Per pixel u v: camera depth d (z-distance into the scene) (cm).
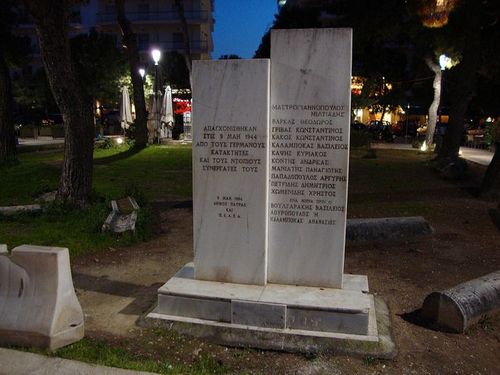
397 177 1546
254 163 453
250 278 469
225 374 376
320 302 427
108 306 503
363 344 407
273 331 421
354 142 2758
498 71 2244
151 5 5584
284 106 450
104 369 369
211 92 453
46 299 407
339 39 432
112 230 765
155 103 2777
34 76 4269
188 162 1911
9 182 1334
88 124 917
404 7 1917
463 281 598
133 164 1850
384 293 554
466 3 1777
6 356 384
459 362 405
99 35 3625
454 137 1861
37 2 828
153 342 424
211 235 472
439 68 2686
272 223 468
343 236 456
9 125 1761
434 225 860
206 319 445
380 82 3941
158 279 593
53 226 805
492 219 909
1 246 446
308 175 455
